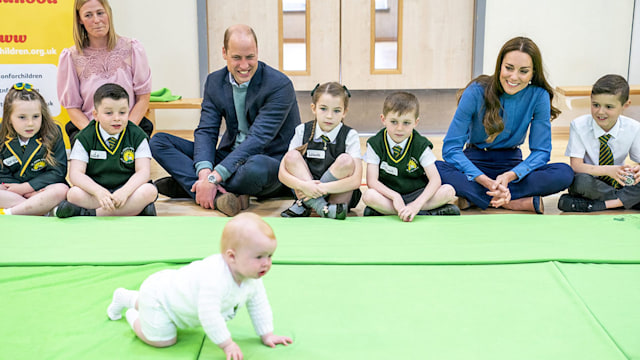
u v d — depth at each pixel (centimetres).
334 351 135
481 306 156
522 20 412
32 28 340
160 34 413
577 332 143
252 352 133
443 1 414
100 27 268
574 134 254
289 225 220
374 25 417
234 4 414
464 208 253
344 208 225
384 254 190
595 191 246
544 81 246
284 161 235
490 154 262
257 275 121
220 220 225
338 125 235
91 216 229
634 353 133
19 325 146
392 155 233
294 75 423
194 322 132
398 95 225
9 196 239
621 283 169
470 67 423
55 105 346
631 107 414
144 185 235
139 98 286
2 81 341
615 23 412
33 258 185
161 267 180
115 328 145
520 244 198
